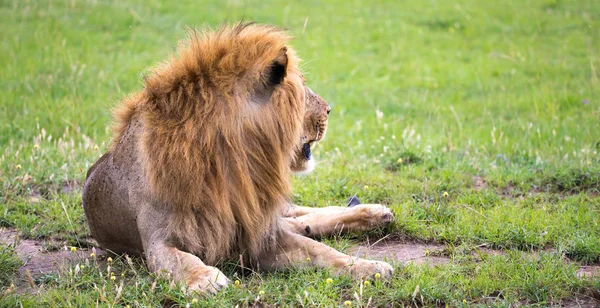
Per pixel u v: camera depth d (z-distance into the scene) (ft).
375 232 32.17
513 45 88.74
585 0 108.99
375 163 43.93
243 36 26.73
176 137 25.49
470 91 73.36
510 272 26.40
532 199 36.47
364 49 88.99
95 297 24.66
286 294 24.62
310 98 29.68
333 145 50.49
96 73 71.26
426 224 33.35
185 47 27.25
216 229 26.22
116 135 29.27
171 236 26.27
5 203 36.09
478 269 26.86
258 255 27.86
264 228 27.17
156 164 25.75
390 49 88.99
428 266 27.25
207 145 25.45
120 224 29.01
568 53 84.99
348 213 32.17
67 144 45.52
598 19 98.89
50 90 64.13
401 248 31.09
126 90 66.49
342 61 83.87
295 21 97.96
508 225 31.48
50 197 37.86
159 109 26.25
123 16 94.22
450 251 29.89
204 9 100.12
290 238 28.14
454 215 33.81
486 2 110.22
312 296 24.17
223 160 25.85
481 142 51.70
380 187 38.70
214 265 26.99
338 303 24.14
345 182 39.06
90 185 30.07
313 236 32.09
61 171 40.70
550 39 90.94
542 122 59.36
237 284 24.84
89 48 79.46
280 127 26.45
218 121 25.57
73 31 85.76
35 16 90.43
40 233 32.73
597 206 34.78
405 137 47.98
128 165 28.04
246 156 26.07
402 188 38.14
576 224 32.30
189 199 25.59
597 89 70.18
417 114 64.39
